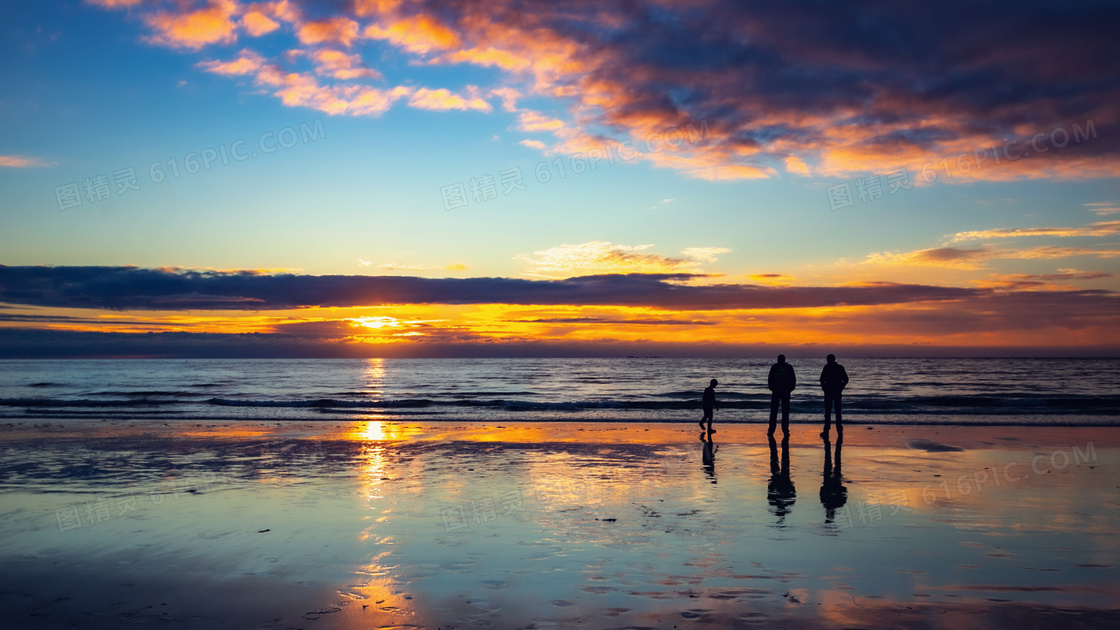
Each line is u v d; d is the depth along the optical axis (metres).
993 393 44.78
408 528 7.37
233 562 6.11
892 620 4.60
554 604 4.94
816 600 5.02
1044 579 5.53
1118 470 10.91
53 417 22.84
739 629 4.45
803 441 15.06
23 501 8.94
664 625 4.52
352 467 11.74
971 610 4.80
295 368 130.75
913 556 6.19
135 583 5.54
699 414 23.11
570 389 53.41
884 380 65.19
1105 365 122.25
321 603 5.02
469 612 4.80
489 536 6.99
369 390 52.12
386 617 4.71
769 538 6.85
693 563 5.98
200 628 4.55
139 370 110.75
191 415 23.56
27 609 4.94
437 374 92.62
